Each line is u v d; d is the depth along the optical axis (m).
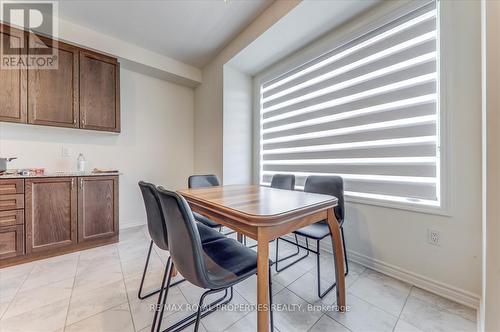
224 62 2.95
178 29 2.52
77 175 2.24
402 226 1.71
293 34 2.27
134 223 3.19
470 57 1.39
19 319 1.27
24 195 1.96
